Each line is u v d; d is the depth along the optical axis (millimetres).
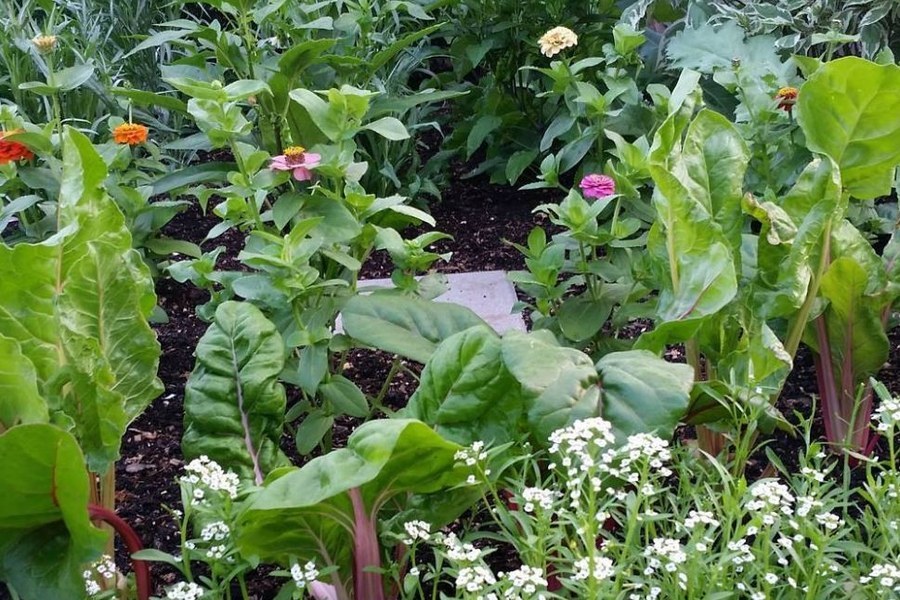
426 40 5438
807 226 2490
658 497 2303
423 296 2943
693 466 2512
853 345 2787
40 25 5457
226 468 2469
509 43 5023
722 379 2514
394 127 3004
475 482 2045
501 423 2311
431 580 2467
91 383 2205
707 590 1931
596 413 2168
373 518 2184
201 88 2879
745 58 4172
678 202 2477
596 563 1819
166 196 4777
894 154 2695
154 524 2742
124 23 5434
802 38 4547
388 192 4812
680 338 2432
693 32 4332
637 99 4062
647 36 5016
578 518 1942
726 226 2596
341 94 2902
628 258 3221
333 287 3045
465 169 5258
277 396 2504
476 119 5059
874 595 2029
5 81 4879
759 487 1935
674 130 2475
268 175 2986
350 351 3588
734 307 2574
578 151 4125
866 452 2885
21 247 2172
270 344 2543
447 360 2328
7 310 2234
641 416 2156
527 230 4586
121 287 2305
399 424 1978
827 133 2723
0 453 1930
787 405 3156
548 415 2146
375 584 2201
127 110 4980
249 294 2762
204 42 4406
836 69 2592
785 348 2734
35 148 3691
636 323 3646
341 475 1964
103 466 2271
